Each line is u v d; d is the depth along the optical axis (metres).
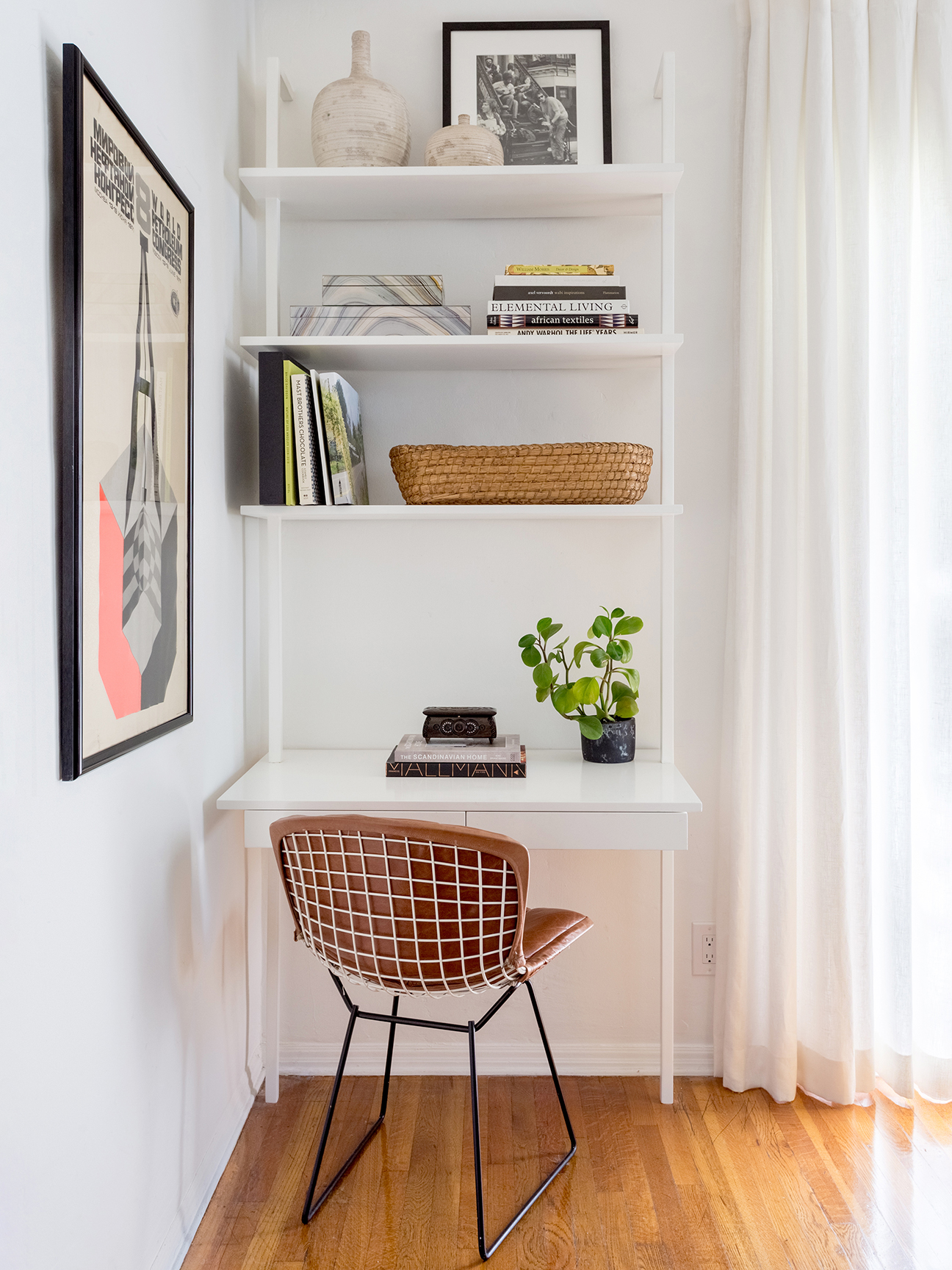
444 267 2.11
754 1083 2.07
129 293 1.27
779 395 1.96
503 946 1.46
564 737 2.16
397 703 2.16
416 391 2.12
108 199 1.18
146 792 1.40
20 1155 0.99
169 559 1.46
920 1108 1.99
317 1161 1.62
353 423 1.98
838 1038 1.96
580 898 2.15
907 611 1.97
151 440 1.37
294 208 2.03
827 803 1.96
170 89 1.50
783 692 1.98
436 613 2.15
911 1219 1.63
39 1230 1.03
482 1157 1.81
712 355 2.09
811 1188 1.71
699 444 2.10
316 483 1.86
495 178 1.84
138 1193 1.35
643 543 2.13
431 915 1.45
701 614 2.12
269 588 2.04
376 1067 2.15
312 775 1.90
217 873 1.79
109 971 1.25
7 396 0.96
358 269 2.12
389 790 1.77
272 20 2.10
